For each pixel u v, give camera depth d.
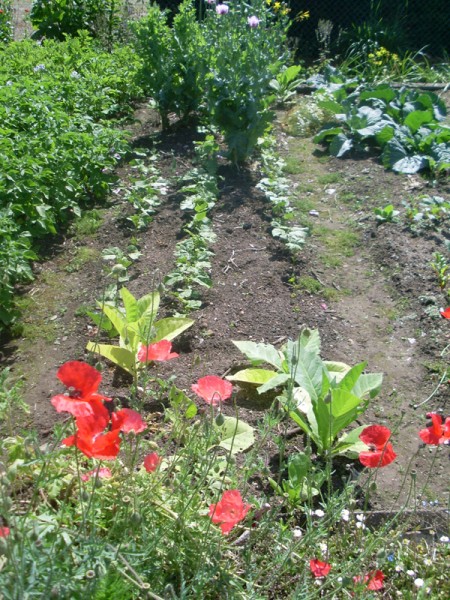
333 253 2.04
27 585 0.76
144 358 1.18
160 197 2.29
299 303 1.81
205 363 1.59
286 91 3.25
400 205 2.27
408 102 2.94
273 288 1.86
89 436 0.81
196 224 2.07
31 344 1.65
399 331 1.72
